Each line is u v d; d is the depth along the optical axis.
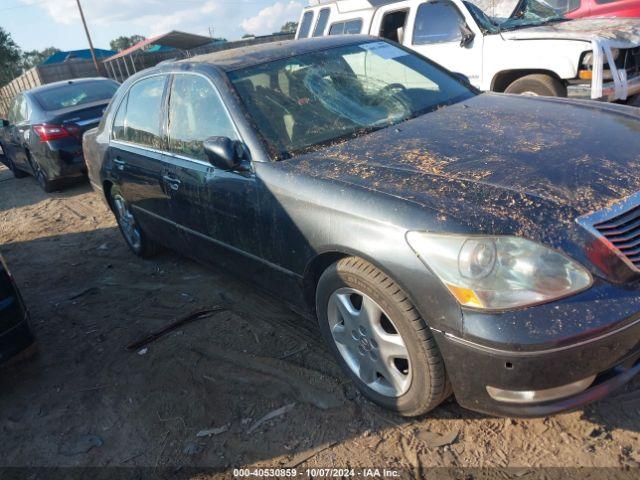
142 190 4.21
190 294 4.22
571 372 1.97
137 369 3.32
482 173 2.33
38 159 8.30
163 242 4.45
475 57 6.80
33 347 3.29
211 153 2.94
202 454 2.57
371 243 2.29
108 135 4.73
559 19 7.10
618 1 8.40
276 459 2.47
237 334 3.52
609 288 1.98
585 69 5.81
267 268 3.08
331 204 2.48
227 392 2.96
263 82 3.34
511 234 2.00
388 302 2.30
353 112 3.28
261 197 2.88
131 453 2.65
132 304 4.23
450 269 2.06
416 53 4.10
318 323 2.87
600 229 2.02
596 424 2.38
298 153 2.94
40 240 6.27
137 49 24.45
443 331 2.11
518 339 1.92
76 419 2.97
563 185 2.17
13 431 2.95
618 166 2.29
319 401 2.78
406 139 2.86
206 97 3.40
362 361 2.64
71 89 8.71
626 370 2.17
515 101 3.37
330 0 9.16
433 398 2.32
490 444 2.36
